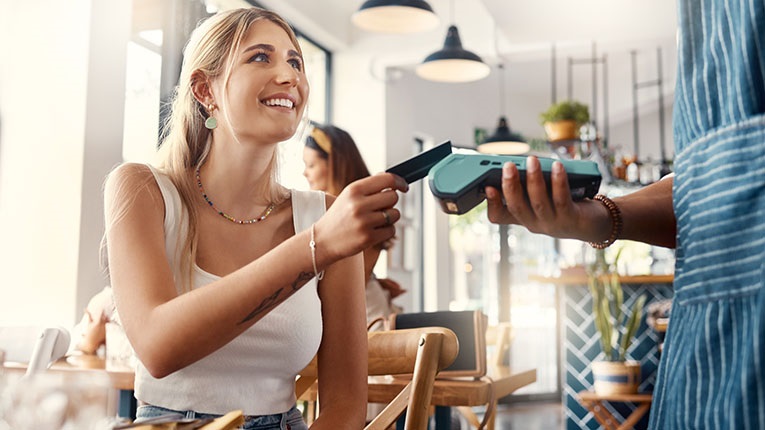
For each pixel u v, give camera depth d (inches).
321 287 56.0
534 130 369.1
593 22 245.3
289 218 56.8
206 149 54.7
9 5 162.7
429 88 309.4
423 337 49.0
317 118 279.4
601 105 370.3
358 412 53.6
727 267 32.2
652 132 409.7
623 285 199.5
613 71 340.8
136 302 44.9
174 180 53.8
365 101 279.1
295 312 51.8
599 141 283.4
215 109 53.6
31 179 157.6
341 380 54.7
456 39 222.1
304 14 250.7
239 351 50.1
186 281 51.3
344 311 55.8
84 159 154.8
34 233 155.7
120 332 86.3
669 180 41.5
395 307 109.7
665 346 36.8
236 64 51.3
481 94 342.6
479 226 329.4
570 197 34.8
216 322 38.9
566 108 267.7
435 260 306.3
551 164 34.3
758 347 29.5
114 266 47.8
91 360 95.0
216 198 54.5
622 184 280.2
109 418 29.0
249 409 50.9
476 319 75.8
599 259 195.6
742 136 31.9
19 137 159.5
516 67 329.1
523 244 331.9
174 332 39.6
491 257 327.6
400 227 291.9
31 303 154.1
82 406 27.6
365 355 55.7
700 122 34.3
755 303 30.8
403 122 290.5
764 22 31.3
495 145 287.4
